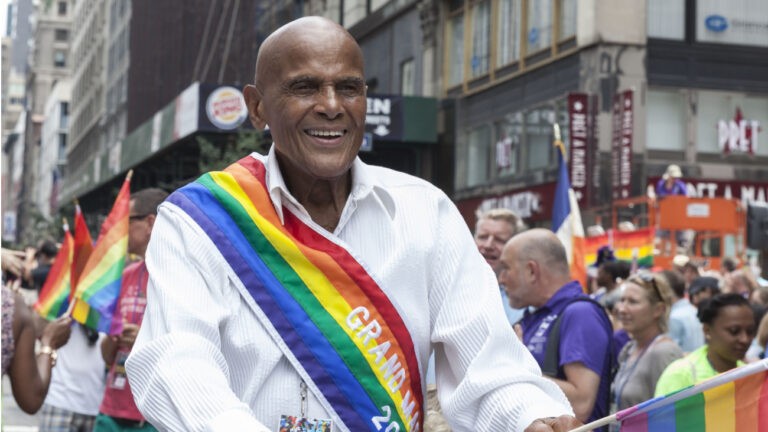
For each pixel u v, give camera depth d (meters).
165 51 41.41
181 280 2.34
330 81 2.40
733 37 22.09
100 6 59.03
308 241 2.43
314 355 2.36
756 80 22.20
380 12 31.00
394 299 2.43
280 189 2.44
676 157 21.70
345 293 2.39
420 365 2.50
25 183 94.06
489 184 25.41
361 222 2.50
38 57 98.56
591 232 12.58
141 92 45.31
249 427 2.11
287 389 2.37
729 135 22.02
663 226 15.19
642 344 5.80
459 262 2.54
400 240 2.48
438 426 3.78
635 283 5.75
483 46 25.89
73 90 71.38
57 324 4.92
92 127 60.62
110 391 5.93
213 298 2.36
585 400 4.54
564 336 4.66
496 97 25.17
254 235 2.38
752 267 13.40
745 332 5.22
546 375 4.69
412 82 29.41
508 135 24.55
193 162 32.41
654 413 2.52
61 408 6.69
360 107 2.45
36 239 53.69
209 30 37.84
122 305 6.18
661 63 21.62
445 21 27.75
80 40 68.12
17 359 4.48
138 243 6.27
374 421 2.37
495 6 25.28
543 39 23.20
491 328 2.45
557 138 7.61
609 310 8.07
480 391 2.38
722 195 21.80
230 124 24.59
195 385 2.19
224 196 2.41
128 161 35.44
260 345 2.36
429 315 2.52
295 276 2.38
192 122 25.02
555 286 4.84
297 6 35.84
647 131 21.59
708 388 2.29
